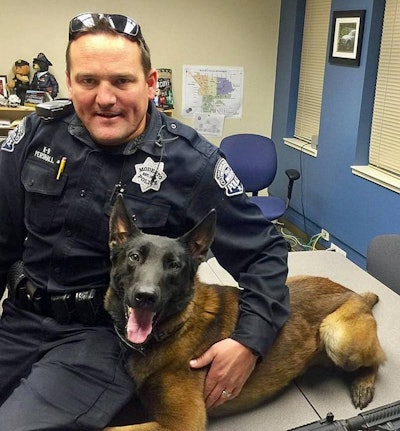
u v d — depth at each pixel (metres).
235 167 4.27
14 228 1.60
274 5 5.07
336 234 4.34
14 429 1.20
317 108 4.72
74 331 1.50
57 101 1.59
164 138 1.49
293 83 5.03
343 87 4.09
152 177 1.47
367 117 3.90
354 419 1.26
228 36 5.04
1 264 1.64
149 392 1.35
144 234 1.38
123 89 1.37
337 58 4.13
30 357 1.51
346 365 1.56
